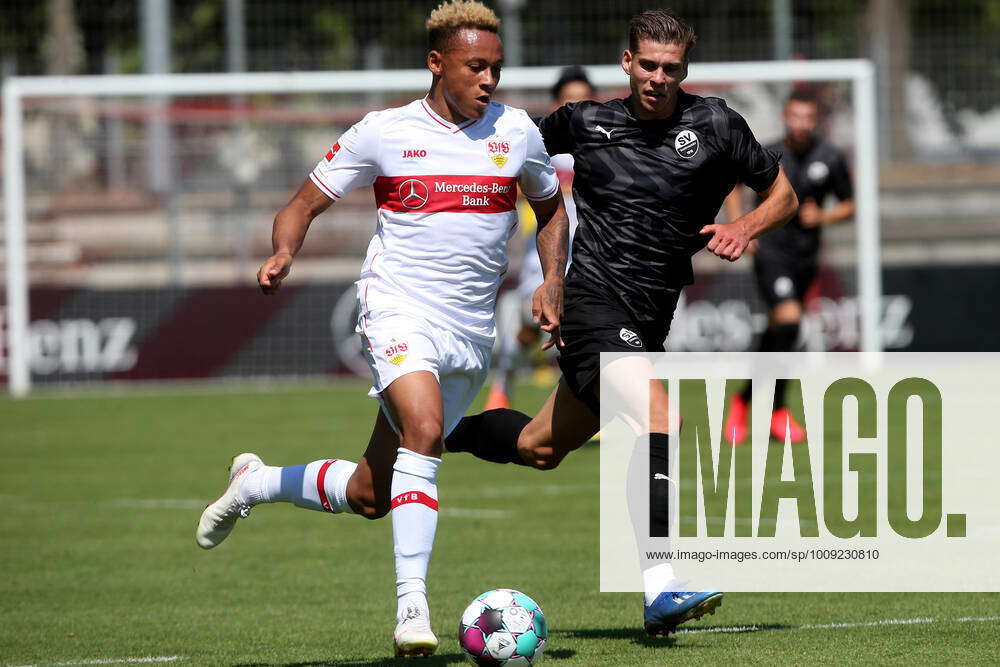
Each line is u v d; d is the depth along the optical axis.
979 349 67.81
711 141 19.53
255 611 21.67
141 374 65.69
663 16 19.12
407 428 17.08
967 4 108.06
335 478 18.83
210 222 69.69
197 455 41.97
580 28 77.44
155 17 74.44
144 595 23.14
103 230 69.88
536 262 44.84
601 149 19.86
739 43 76.31
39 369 65.12
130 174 69.88
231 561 26.23
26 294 63.97
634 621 20.25
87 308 65.56
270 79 62.59
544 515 30.69
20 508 32.78
